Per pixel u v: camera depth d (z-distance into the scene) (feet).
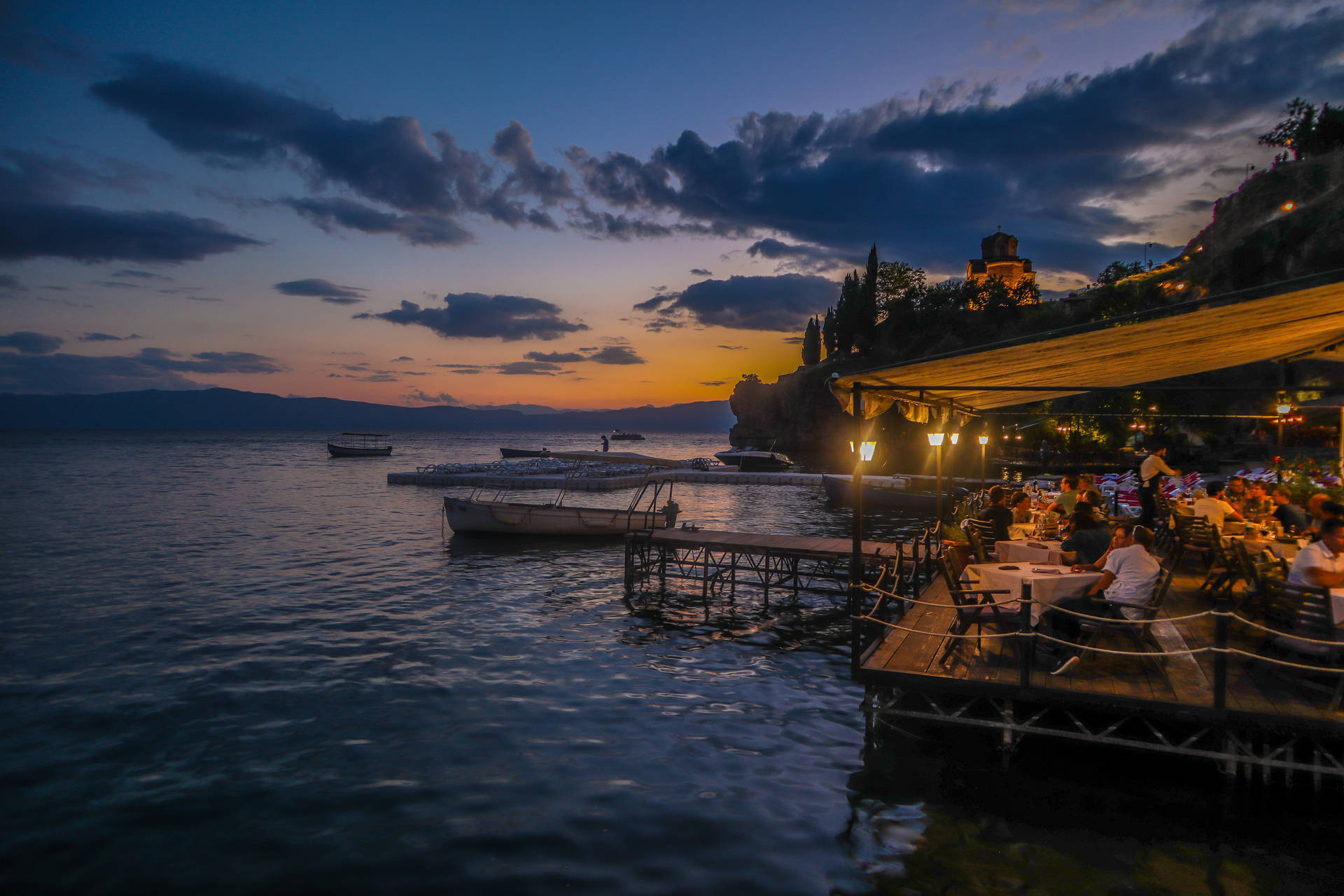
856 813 23.75
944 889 19.10
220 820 24.64
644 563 66.90
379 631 51.06
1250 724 22.04
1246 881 18.99
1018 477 151.33
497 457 385.50
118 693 38.32
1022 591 25.55
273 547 91.50
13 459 363.35
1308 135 182.50
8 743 31.71
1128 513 67.51
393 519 122.93
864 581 56.59
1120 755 27.07
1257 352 46.75
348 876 21.07
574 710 34.88
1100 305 230.89
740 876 20.34
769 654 44.91
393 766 28.81
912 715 27.14
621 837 22.75
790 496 161.68
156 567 77.77
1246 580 28.78
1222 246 176.76
